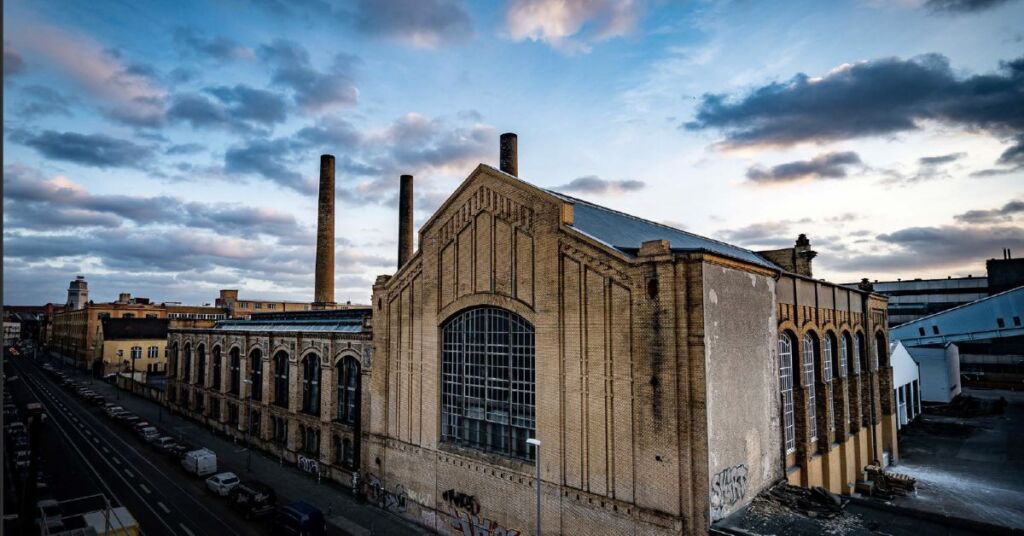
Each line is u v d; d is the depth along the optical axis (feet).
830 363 102.53
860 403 112.16
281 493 104.99
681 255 61.36
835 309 104.27
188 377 186.91
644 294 63.26
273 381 138.51
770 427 74.59
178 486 109.29
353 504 99.09
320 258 169.37
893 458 125.80
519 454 76.18
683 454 59.52
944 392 195.52
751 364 71.05
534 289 74.54
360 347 107.76
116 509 73.92
